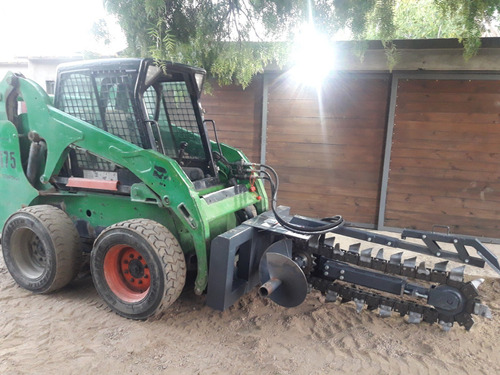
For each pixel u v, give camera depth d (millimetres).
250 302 3217
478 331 2871
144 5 2732
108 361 2371
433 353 2576
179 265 2693
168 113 3426
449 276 2650
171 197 2727
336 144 5441
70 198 3375
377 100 5195
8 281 3469
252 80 5594
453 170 5062
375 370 2385
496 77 4707
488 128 4867
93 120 3111
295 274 2605
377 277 2816
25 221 3088
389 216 5383
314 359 2479
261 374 2303
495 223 5059
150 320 2863
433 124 5020
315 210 5688
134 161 2809
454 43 4398
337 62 5062
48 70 8578
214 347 2570
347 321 2965
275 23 2904
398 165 5227
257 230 2963
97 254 2875
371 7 2662
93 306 3053
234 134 5828
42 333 2648
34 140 3215
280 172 5727
